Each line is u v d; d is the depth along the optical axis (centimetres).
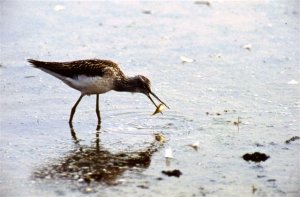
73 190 1185
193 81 1781
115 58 1936
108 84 1532
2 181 1222
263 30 2180
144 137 1442
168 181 1221
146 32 2159
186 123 1516
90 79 1505
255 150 1359
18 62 1897
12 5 2380
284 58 1944
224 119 1533
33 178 1235
